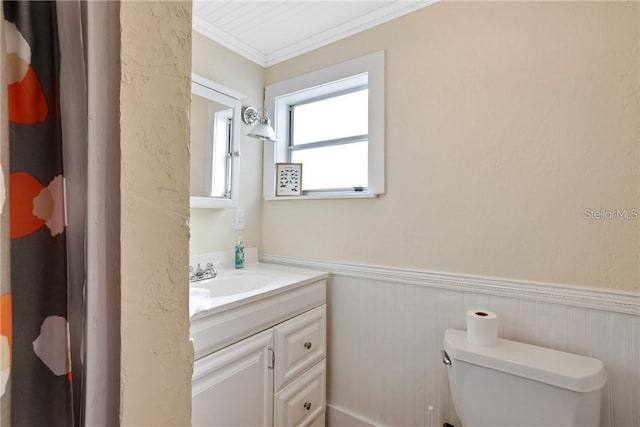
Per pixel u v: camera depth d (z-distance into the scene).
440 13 1.39
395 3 1.47
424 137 1.42
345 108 1.78
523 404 1.02
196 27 1.59
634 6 1.03
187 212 0.42
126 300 0.36
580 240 1.11
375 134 1.54
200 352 0.98
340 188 1.78
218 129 1.67
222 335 1.04
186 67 0.41
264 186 1.95
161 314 0.39
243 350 1.12
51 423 0.34
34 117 0.34
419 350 1.43
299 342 1.40
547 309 1.16
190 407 0.42
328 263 1.70
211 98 1.63
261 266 1.80
